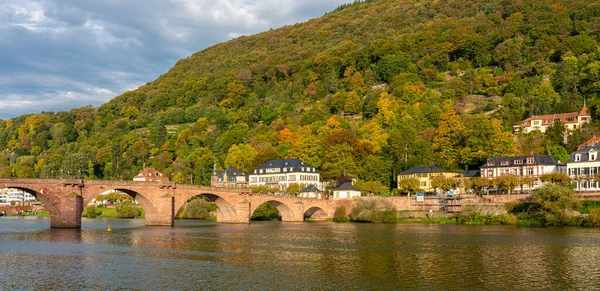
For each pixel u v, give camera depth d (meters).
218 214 182.62
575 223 144.50
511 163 189.12
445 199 178.75
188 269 78.38
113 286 67.56
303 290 65.44
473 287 66.81
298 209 184.88
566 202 148.62
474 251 95.19
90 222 184.12
